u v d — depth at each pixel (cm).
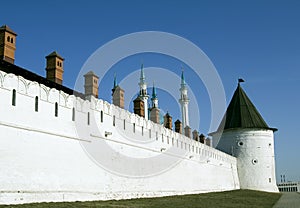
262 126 7044
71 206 2117
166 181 3828
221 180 5734
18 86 2042
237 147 7012
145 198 3234
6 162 1903
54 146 2273
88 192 2561
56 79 2731
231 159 6550
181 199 3494
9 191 1900
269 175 6925
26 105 2088
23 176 2000
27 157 2044
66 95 2447
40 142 2158
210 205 3147
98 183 2692
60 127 2352
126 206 2453
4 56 2305
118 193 2934
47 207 1959
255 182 6831
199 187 4731
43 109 2220
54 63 2747
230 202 3669
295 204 3809
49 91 2288
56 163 2272
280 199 4759
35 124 2138
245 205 3438
